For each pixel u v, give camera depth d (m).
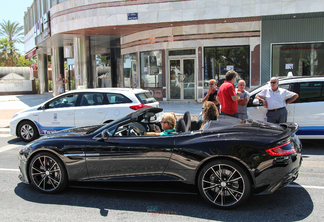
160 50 16.25
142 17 14.02
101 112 7.77
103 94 7.98
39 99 22.75
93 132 4.61
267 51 14.42
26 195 4.52
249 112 7.16
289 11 12.50
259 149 3.68
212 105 4.84
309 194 4.30
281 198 4.18
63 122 8.07
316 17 13.61
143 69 17.19
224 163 3.77
